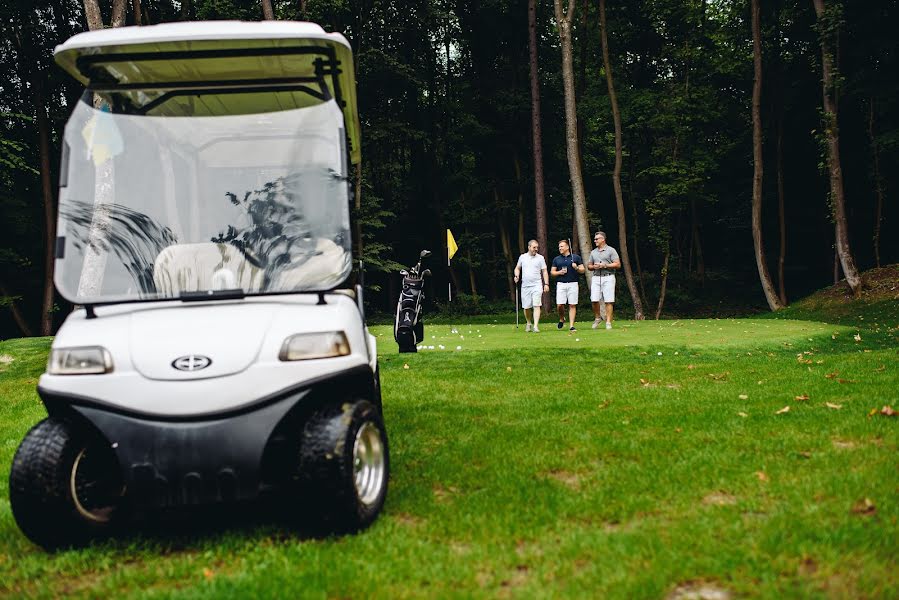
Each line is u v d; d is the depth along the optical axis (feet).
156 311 12.05
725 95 104.94
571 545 10.18
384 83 95.35
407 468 15.03
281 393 11.03
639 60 107.14
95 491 11.75
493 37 104.22
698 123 100.73
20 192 79.51
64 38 74.74
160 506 10.81
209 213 13.08
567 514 11.71
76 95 70.74
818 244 115.44
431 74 105.09
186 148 13.26
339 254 12.81
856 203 101.71
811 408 19.33
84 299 12.28
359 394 12.91
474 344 37.88
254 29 13.30
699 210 121.39
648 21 100.48
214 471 10.75
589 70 106.52
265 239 12.89
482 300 107.14
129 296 12.44
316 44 13.44
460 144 107.04
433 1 96.07
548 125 105.19
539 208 86.84
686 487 12.67
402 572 9.62
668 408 20.49
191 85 13.62
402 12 94.27
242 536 11.63
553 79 103.40
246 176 13.23
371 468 12.20
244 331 11.44
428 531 11.25
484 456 15.69
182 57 13.43
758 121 81.76
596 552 9.93
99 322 11.84
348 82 15.02
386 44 94.43
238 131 13.34
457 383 27.04
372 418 11.98
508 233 110.11
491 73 106.42
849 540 9.68
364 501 11.62
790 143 106.22
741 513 11.32
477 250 110.11
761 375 26.94
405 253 113.29
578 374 28.86
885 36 78.89
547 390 25.03
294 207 13.05
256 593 9.14
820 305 73.46
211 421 10.77
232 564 10.53
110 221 12.78
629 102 97.60
